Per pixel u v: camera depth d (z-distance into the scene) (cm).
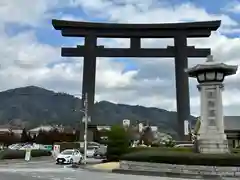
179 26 7394
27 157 4872
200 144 2686
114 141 3778
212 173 2323
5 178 2189
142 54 7375
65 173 2684
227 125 6794
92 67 7288
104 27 7394
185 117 7031
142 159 2703
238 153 2548
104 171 2905
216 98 2719
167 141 5619
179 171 2439
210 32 7406
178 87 7212
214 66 2692
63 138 9375
